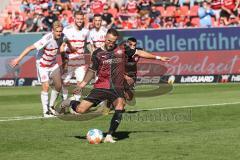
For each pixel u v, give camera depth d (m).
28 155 31.72
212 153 31.33
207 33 84.88
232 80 84.81
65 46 54.34
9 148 33.97
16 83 86.88
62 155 31.47
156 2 98.12
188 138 36.31
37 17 98.75
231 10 95.00
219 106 54.28
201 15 95.69
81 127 42.44
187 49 85.25
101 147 33.53
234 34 84.44
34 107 57.97
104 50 35.50
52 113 49.22
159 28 86.62
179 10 97.12
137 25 95.88
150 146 33.62
